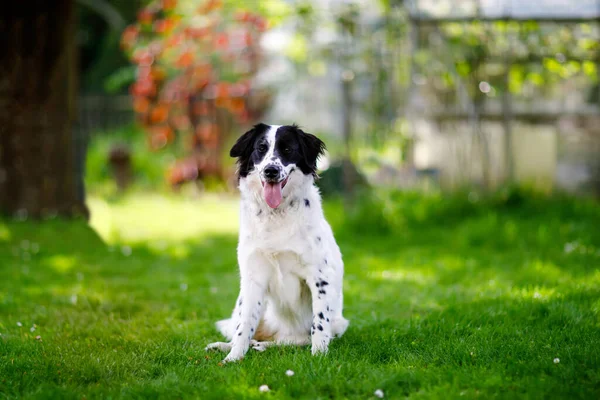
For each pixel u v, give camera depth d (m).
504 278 7.49
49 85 11.95
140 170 18.44
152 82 15.98
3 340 5.17
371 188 12.09
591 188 12.98
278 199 4.76
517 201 11.45
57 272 8.31
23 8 11.62
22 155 11.87
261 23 14.27
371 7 12.32
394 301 6.76
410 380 4.23
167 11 15.46
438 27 11.94
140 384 4.28
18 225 11.02
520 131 12.95
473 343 4.95
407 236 10.55
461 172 12.48
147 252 9.97
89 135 19.33
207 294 7.20
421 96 12.74
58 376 4.41
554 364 4.39
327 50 12.55
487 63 11.80
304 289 5.16
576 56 11.52
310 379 4.23
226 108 17.38
